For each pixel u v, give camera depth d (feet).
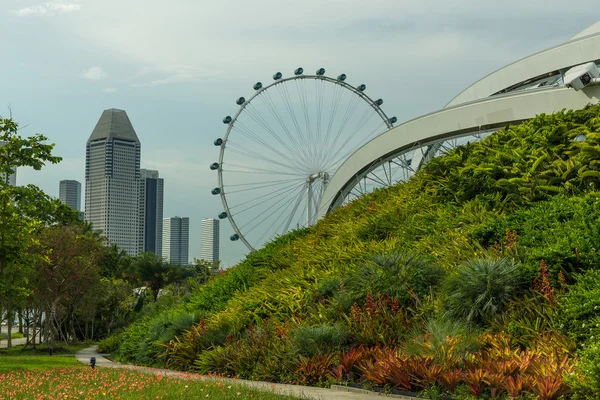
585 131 79.10
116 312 254.88
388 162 138.31
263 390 43.34
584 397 31.76
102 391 40.68
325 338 55.52
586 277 48.08
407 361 42.27
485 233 64.49
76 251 168.35
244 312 78.59
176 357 77.00
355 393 43.14
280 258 103.71
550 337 43.11
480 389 36.22
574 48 110.11
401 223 84.64
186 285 266.77
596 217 58.13
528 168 77.10
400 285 60.59
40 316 210.38
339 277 72.33
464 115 112.98
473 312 50.37
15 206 84.43
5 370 69.92
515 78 124.06
